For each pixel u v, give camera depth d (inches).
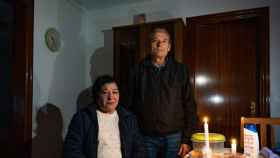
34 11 87.0
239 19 97.0
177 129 69.1
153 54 68.9
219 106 100.0
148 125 67.6
